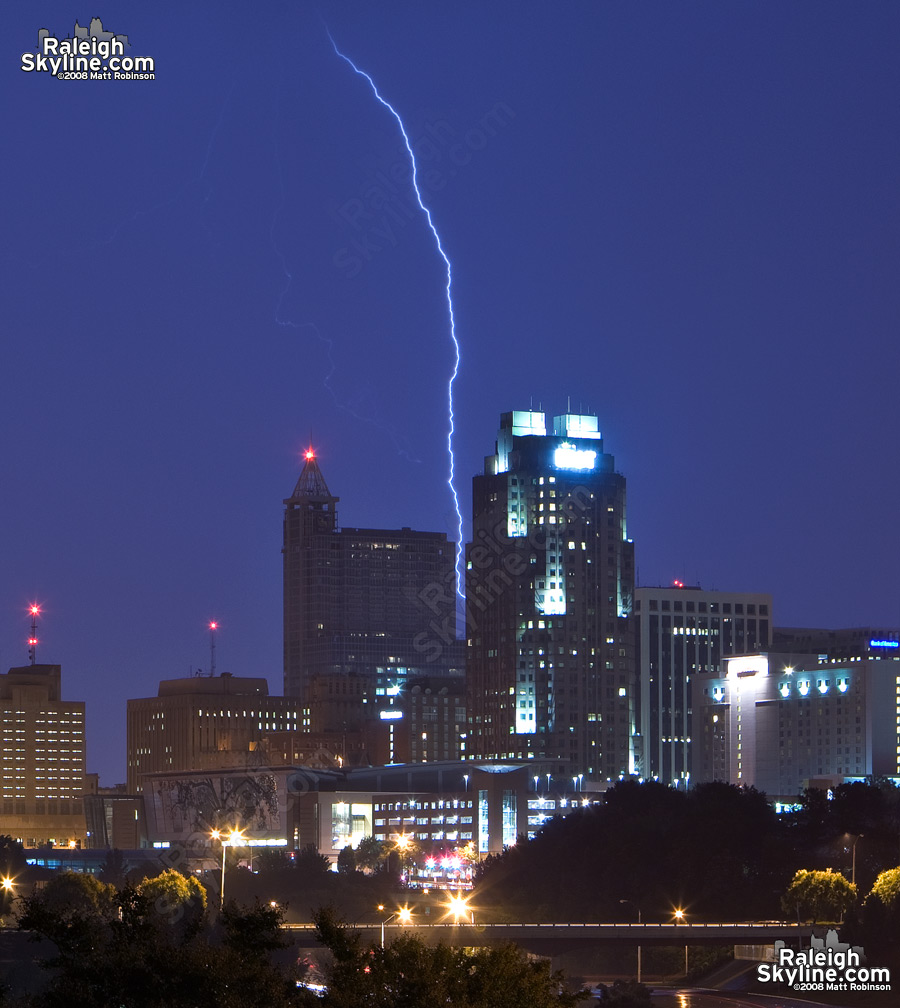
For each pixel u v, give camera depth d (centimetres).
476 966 14288
